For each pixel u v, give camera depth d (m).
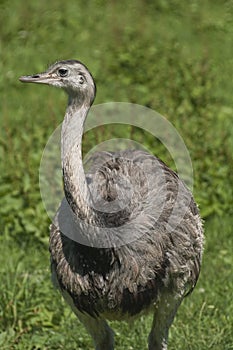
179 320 10.66
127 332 10.52
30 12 23.12
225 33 22.06
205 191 13.61
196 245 9.51
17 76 19.50
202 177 13.76
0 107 17.73
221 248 12.64
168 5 23.91
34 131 15.48
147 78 18.41
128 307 8.92
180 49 20.41
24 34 21.72
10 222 12.98
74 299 8.98
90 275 8.71
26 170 13.84
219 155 14.26
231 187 13.77
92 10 23.61
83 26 22.50
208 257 12.34
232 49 20.78
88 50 20.78
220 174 13.82
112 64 19.23
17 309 10.65
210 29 22.25
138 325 10.55
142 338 10.38
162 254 8.97
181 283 9.28
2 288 10.86
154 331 9.48
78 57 20.34
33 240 12.70
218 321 10.66
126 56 19.50
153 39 21.33
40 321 10.63
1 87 19.02
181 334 10.41
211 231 13.02
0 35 21.67
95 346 9.46
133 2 24.00
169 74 18.17
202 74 17.38
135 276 8.79
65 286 8.96
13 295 10.72
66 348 10.30
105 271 8.69
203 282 11.55
